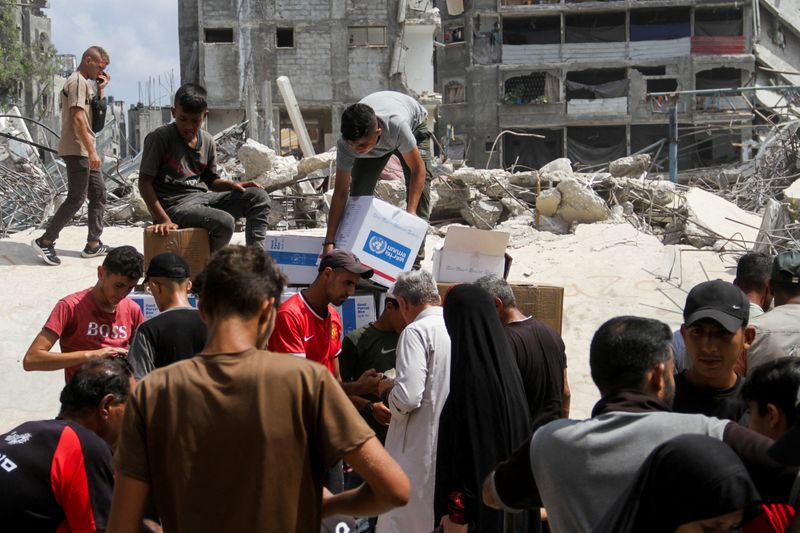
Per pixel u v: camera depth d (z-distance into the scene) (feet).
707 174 65.31
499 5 167.53
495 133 168.55
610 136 167.53
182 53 145.79
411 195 21.76
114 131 101.35
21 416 24.07
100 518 11.00
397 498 8.75
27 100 160.25
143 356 14.90
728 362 12.51
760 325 14.80
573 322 28.35
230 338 8.87
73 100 30.27
